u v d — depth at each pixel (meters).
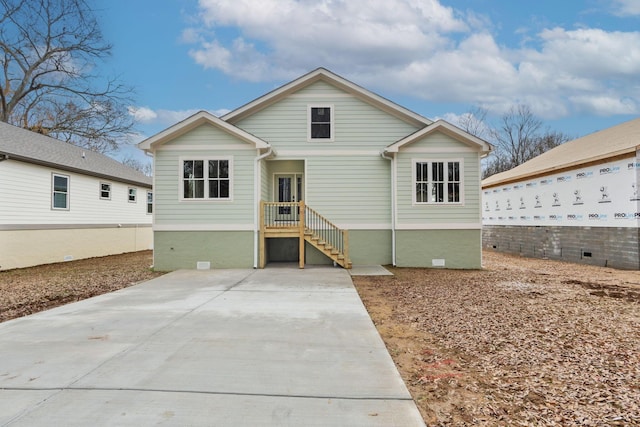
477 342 4.26
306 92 12.08
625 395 2.92
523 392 3.00
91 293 7.46
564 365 3.56
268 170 12.45
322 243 10.99
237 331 4.65
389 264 11.62
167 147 10.97
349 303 6.29
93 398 2.86
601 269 11.08
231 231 10.92
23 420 2.55
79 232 14.30
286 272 10.08
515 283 8.39
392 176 11.47
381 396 2.91
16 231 11.46
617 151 10.99
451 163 11.32
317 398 2.87
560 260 13.88
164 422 2.52
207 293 7.20
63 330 4.71
